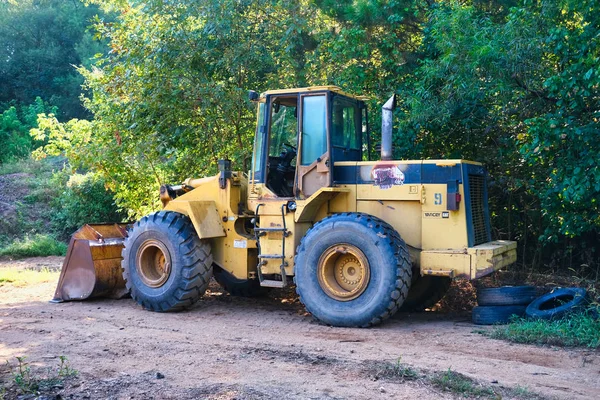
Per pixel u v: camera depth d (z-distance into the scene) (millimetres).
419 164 7500
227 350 5949
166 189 9484
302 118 7934
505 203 11062
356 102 8570
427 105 9367
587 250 10828
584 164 7988
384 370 5098
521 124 9961
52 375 5031
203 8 10859
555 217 9414
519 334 6461
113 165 12414
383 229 7148
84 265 9258
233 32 11164
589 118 8383
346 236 7262
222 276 9945
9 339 6520
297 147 7926
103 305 8992
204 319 7879
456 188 7297
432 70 9258
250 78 11586
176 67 11234
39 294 10133
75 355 5773
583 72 7859
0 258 16969
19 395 4512
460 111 9781
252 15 11422
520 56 8406
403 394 4520
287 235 7910
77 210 20422
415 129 9852
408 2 10617
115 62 12219
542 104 9156
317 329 7121
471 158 10594
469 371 5191
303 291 7484
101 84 12398
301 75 11117
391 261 7020
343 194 7910
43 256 17531
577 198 7922
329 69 10984
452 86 9164
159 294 8359
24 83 36562
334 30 11305
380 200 7699
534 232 11008
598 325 6508
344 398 4414
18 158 27609
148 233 8547
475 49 8477
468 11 8844
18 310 8469
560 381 4961
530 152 8477
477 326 7320
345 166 7914
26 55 36812
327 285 7391
